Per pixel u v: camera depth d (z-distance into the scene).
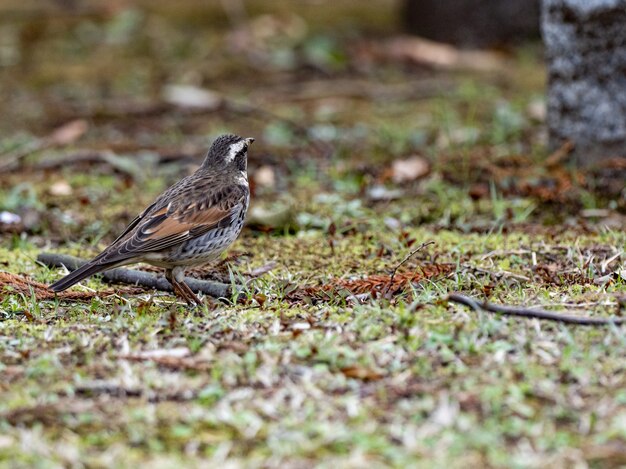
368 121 18.81
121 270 10.85
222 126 18.95
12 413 7.30
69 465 6.68
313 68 22.48
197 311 9.67
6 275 10.51
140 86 21.42
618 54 13.94
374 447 6.77
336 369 7.94
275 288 10.19
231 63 22.62
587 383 7.52
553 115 14.73
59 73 22.20
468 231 12.58
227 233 10.32
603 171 14.12
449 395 7.42
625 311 8.92
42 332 9.08
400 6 24.47
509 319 8.75
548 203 13.49
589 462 6.54
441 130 17.55
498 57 22.97
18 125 19.19
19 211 13.88
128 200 14.60
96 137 18.50
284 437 6.93
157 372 8.02
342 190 14.62
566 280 10.20
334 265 11.26
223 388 7.70
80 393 7.70
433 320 8.82
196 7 25.31
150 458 6.76
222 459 6.72
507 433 6.91
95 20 24.98
